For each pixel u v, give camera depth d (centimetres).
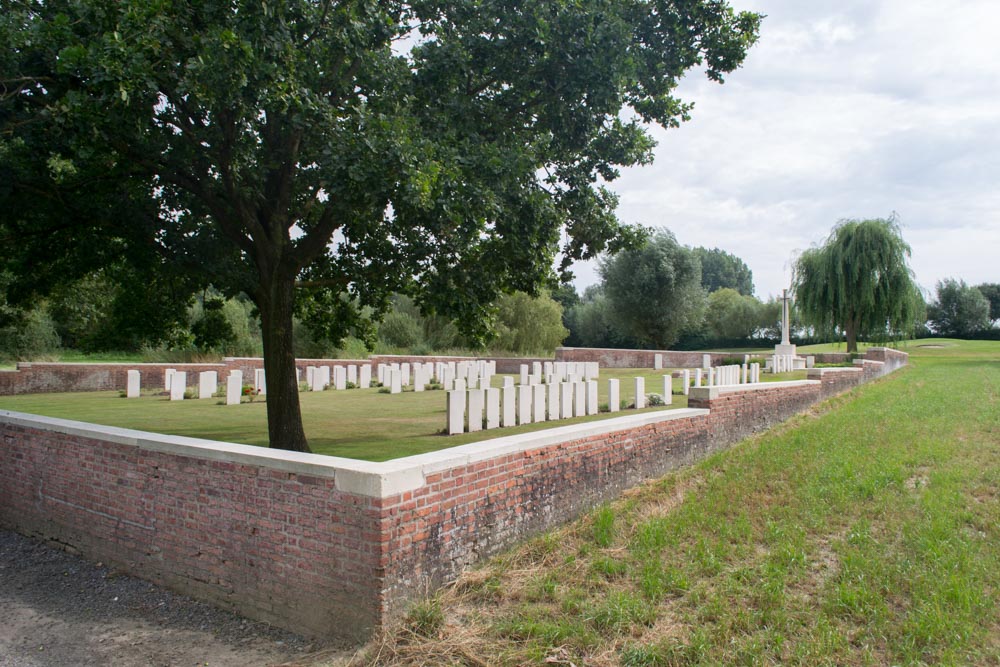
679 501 695
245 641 429
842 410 1429
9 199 781
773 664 365
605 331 5497
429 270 879
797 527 592
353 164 673
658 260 4506
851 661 368
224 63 609
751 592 456
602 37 827
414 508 427
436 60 813
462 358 3269
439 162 724
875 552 520
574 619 420
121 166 822
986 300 6462
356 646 403
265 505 458
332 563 421
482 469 500
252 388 1748
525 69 867
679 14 918
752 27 925
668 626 413
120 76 566
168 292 1070
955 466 810
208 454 494
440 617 412
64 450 622
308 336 3275
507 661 372
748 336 5916
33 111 707
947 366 3150
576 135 936
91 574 559
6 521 692
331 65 796
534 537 562
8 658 409
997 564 494
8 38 613
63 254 933
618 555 536
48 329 2923
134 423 1252
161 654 412
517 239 846
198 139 782
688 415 884
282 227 852
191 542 505
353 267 1010
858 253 3108
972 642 384
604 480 685
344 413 1449
